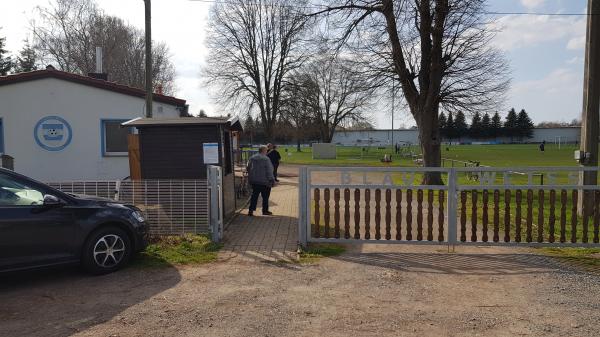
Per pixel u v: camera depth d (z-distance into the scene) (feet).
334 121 214.28
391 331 14.44
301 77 142.31
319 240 25.17
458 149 263.08
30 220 18.69
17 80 45.52
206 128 31.78
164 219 26.78
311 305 16.70
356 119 212.84
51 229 19.19
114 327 14.78
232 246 25.39
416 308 16.43
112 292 18.15
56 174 46.73
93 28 144.25
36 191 19.60
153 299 17.33
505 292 18.10
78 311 16.16
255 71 142.31
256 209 39.58
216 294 17.87
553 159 152.56
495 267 21.49
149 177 32.12
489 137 384.68
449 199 24.39
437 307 16.52
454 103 63.31
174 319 15.42
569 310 16.21
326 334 14.21
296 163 134.51
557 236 27.81
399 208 24.79
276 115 145.18
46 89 46.29
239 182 49.65
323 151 163.12
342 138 372.79
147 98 45.24
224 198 32.73
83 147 46.98
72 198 20.43
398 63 60.85
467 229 31.19
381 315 15.78
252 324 14.98
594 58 34.76
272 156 63.31
